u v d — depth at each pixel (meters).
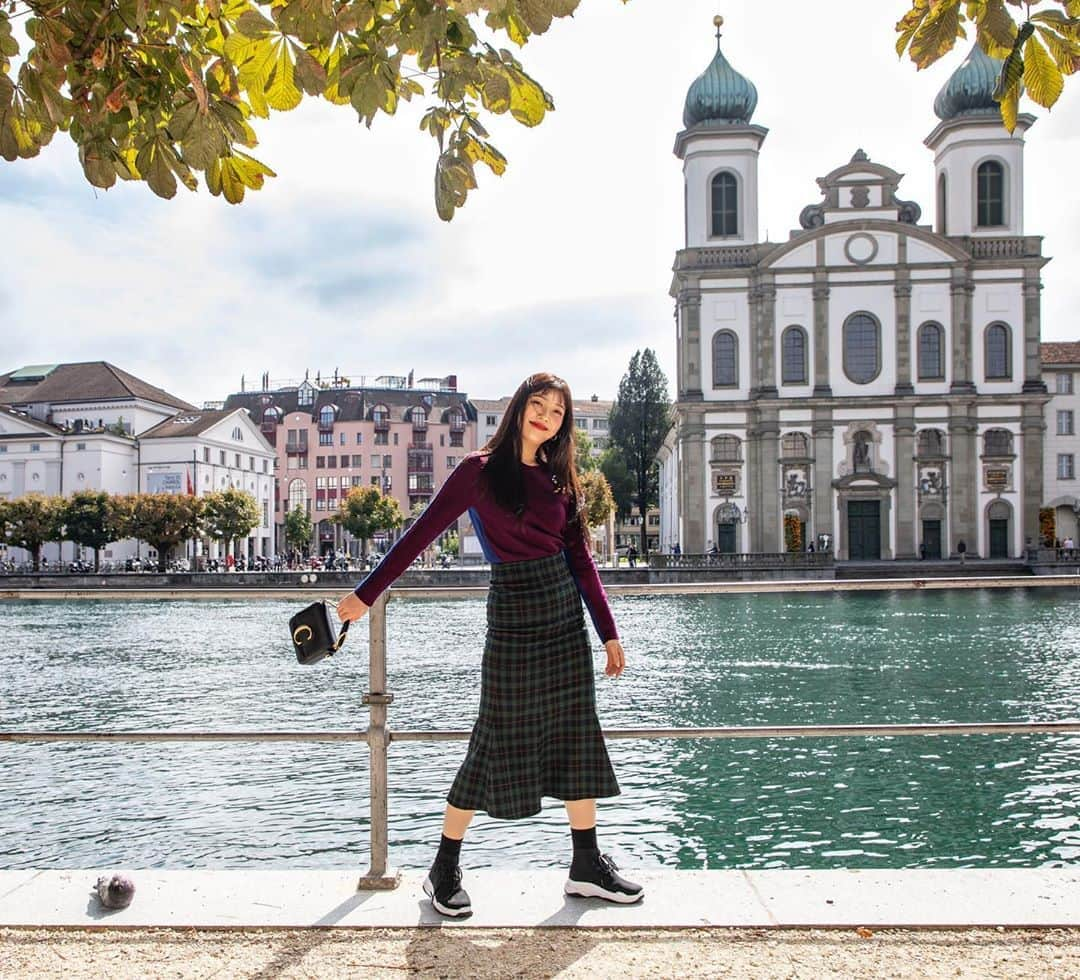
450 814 4.22
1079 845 10.86
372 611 4.50
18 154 3.78
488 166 4.12
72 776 14.12
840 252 69.38
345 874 4.68
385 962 3.69
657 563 62.38
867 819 11.78
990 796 12.73
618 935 3.94
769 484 69.19
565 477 4.22
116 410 99.94
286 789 13.27
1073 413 74.06
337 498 137.62
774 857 10.48
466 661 27.09
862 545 69.12
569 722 4.23
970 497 68.44
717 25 73.06
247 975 3.59
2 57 3.71
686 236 72.94
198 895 4.38
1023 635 32.00
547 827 11.37
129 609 53.94
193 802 12.67
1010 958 3.69
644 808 12.26
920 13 3.81
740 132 71.19
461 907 4.11
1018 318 69.12
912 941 3.86
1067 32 3.54
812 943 3.84
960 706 19.14
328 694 21.59
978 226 71.44
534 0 3.39
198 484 96.75
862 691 21.02
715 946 3.82
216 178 4.00
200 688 22.92
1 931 4.01
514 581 4.14
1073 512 73.75
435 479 138.50
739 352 70.44
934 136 73.94
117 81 3.79
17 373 111.12
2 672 26.20
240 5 3.79
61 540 80.12
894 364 69.19
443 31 3.50
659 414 108.00
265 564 85.75
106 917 4.12
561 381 4.14
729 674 23.81
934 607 44.72
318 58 3.74
